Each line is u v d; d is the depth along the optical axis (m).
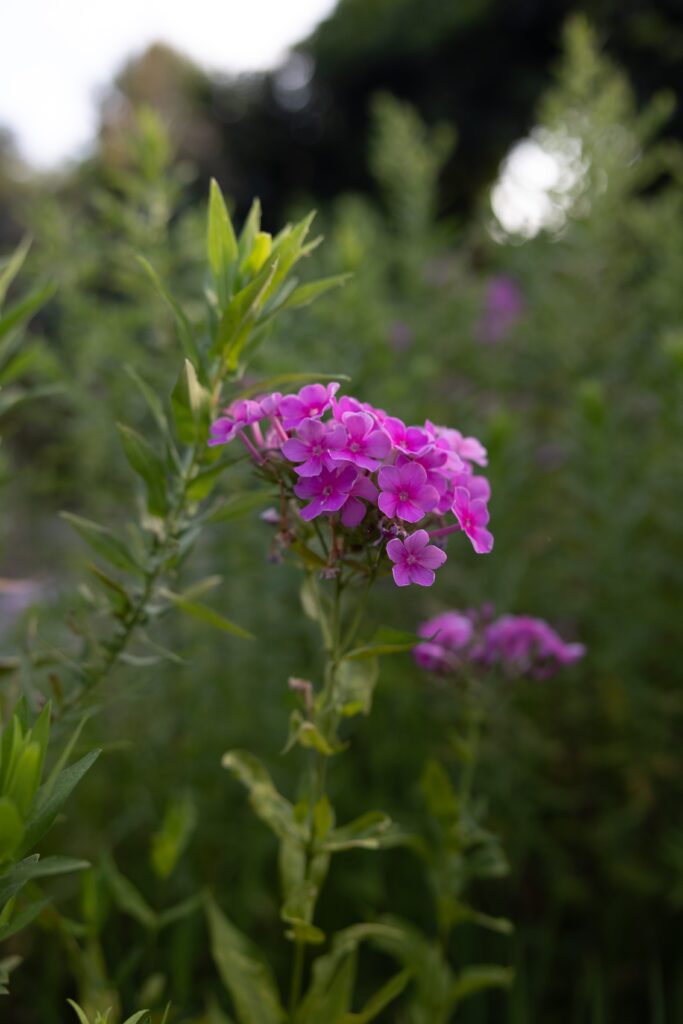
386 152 4.79
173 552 1.75
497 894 3.20
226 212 1.69
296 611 3.38
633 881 3.15
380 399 3.49
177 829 2.20
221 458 2.07
